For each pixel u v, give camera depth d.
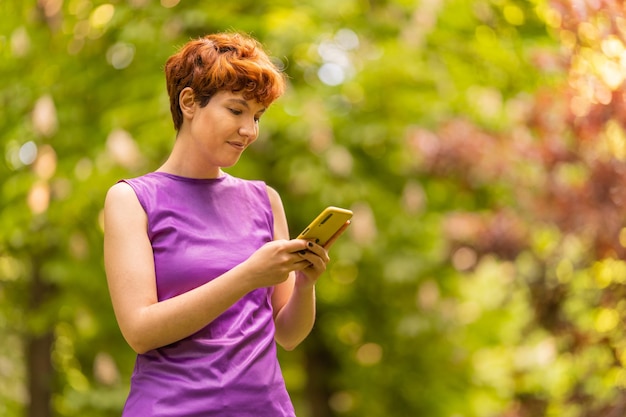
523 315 8.03
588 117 6.21
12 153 8.97
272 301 3.29
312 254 2.83
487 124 8.87
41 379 10.05
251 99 2.88
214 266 2.87
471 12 9.42
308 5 8.84
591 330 6.85
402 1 9.25
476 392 10.89
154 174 2.96
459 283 10.12
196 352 2.82
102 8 8.88
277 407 2.89
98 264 9.09
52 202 8.52
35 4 8.95
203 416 2.77
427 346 10.37
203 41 2.95
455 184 8.15
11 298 10.31
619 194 6.26
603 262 6.57
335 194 8.65
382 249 9.27
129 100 8.74
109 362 8.61
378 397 10.60
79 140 8.75
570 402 6.73
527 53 9.13
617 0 5.84
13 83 8.95
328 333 10.46
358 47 9.07
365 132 8.94
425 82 9.23
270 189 3.21
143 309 2.77
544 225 6.60
